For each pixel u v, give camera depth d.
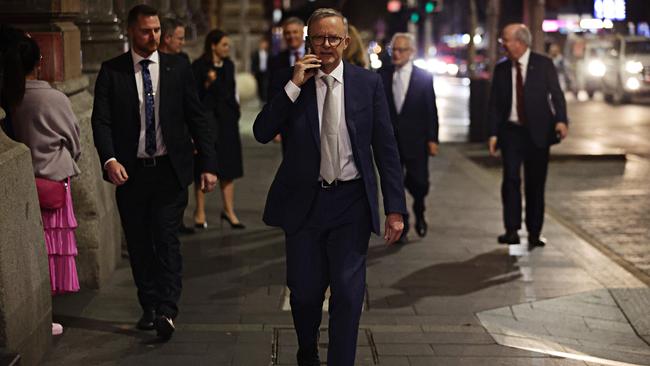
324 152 5.20
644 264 9.55
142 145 6.47
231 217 10.63
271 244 9.78
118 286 7.97
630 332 7.14
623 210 12.56
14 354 5.28
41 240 6.09
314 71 5.20
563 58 37.16
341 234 5.27
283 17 37.53
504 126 9.59
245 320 7.07
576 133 22.45
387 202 5.30
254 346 6.39
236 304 7.52
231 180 10.61
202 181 6.65
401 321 7.15
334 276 5.21
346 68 5.28
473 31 19.64
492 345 6.49
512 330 7.05
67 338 6.54
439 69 49.81
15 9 7.89
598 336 7.03
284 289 8.01
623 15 27.12
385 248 9.71
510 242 9.70
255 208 11.83
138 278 6.75
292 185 5.25
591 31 42.75
